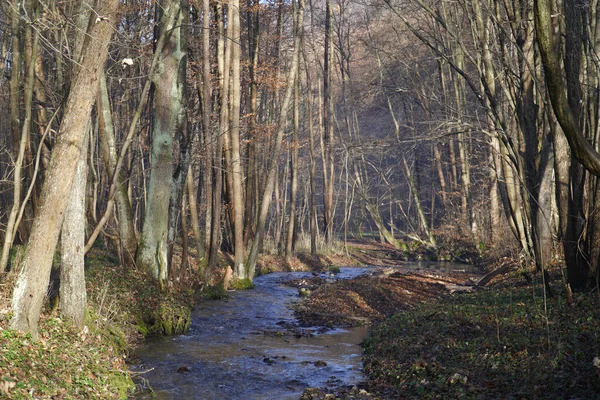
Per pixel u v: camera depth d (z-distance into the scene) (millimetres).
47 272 9203
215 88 27688
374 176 58531
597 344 9148
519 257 22047
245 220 30141
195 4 24672
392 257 43406
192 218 24266
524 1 15781
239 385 10781
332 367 12203
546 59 5414
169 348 13555
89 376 9000
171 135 19094
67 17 11227
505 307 13773
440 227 49156
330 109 42156
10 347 8133
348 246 44344
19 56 16969
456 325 12562
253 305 20547
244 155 33406
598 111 12938
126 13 21750
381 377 10734
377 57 43906
